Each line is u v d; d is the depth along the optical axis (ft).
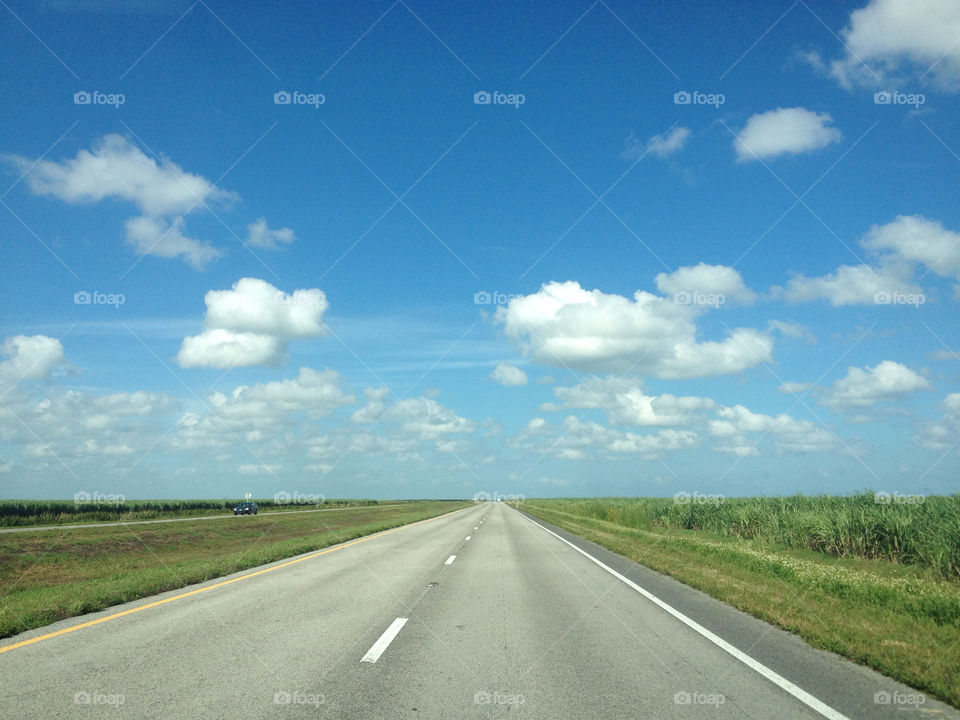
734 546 72.23
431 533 101.60
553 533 103.45
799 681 21.11
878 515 66.03
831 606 33.99
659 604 36.29
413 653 24.25
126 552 89.15
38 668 21.48
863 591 37.78
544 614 32.86
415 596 38.24
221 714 17.13
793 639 27.40
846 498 83.61
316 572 49.85
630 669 22.43
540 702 18.75
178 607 33.78
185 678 20.43
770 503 92.22
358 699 18.70
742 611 34.14
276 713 17.31
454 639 26.78
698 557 60.23
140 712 17.19
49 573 67.97
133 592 36.94
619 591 41.27
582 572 51.19
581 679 21.15
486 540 86.07
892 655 23.65
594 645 26.04
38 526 123.54
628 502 160.04
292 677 20.75
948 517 59.06
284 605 34.60
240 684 19.88
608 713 17.85
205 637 26.45
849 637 26.58
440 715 17.51
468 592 40.11
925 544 57.21
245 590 40.14
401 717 17.28
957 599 34.35
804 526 74.08
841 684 20.81
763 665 23.09
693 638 27.48
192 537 110.73
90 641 25.55
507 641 26.58
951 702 18.98
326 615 31.68
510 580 45.98
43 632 27.25
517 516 186.50
